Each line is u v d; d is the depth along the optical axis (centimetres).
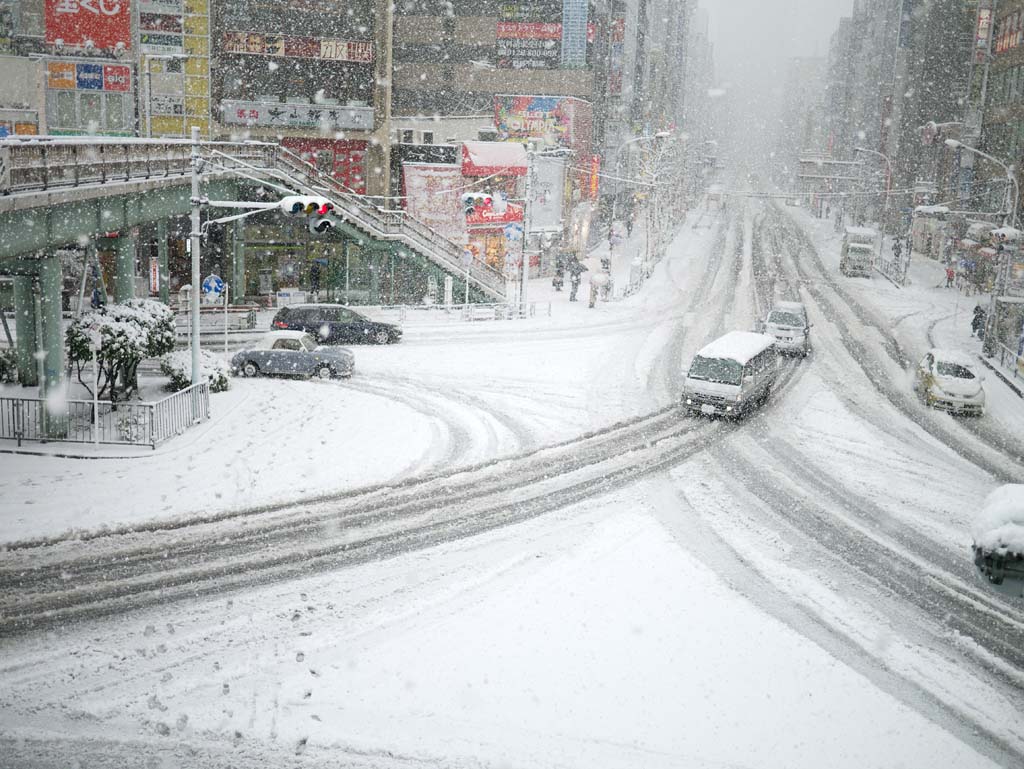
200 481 1900
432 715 1112
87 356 2333
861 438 2444
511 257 5425
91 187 2247
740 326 4069
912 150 8731
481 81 6538
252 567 1508
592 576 1519
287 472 1984
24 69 4350
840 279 5991
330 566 1523
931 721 1143
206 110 4672
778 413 2678
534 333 3844
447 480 1989
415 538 1656
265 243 4675
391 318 4153
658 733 1096
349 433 2303
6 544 1548
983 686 1229
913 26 8956
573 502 1872
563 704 1146
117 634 1270
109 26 4425
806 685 1212
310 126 5050
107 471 1934
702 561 1599
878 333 4106
